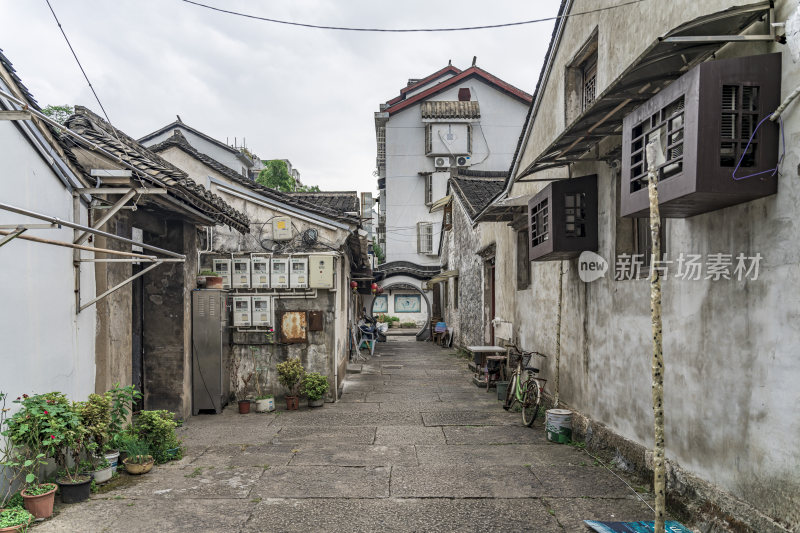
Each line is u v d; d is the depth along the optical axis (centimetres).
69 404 484
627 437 537
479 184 1767
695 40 331
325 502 461
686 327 428
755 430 345
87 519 419
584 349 655
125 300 620
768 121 325
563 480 511
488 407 859
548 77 801
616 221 565
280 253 897
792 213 312
